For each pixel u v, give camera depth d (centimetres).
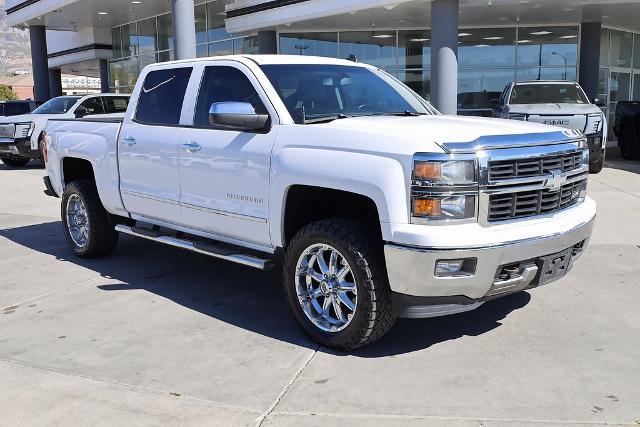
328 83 532
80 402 374
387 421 345
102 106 1648
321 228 431
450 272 390
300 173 441
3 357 442
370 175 404
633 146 1592
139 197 602
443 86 1484
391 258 396
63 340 471
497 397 370
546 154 423
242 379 401
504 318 499
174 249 745
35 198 1147
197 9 2320
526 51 1967
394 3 1502
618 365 411
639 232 777
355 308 421
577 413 351
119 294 579
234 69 525
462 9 1636
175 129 559
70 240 714
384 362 423
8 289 600
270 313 525
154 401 374
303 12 1723
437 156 386
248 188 487
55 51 3369
